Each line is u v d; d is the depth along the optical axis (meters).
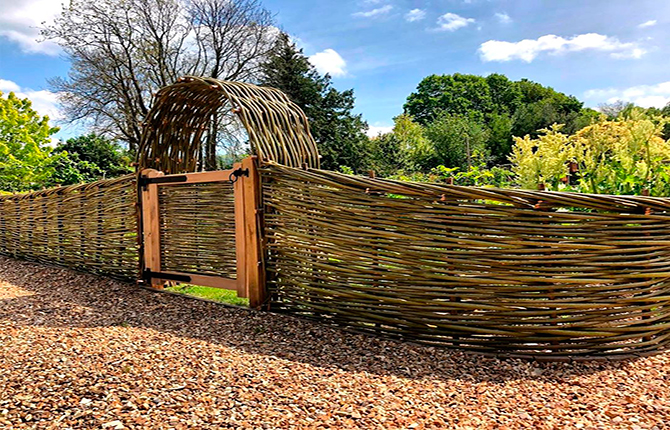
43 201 7.07
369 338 3.56
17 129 15.85
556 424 2.19
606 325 3.13
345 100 25.81
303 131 4.98
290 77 23.62
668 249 3.15
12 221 7.92
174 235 5.26
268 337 3.54
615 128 5.62
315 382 2.62
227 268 4.80
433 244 3.38
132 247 5.68
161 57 19.62
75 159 20.48
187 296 4.96
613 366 2.96
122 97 19.72
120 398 2.26
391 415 2.23
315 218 3.96
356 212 3.71
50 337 3.27
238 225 4.50
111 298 4.92
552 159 5.95
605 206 3.04
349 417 2.19
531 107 43.25
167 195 5.30
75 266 6.55
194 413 2.15
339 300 3.88
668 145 5.47
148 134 5.44
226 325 3.87
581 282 3.09
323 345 3.37
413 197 3.45
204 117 5.93
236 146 19.05
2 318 3.83
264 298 4.35
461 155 27.42
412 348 3.34
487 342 3.26
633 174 5.55
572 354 3.12
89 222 6.24
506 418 2.24
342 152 24.17
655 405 2.40
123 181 5.67
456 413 2.29
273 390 2.46
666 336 3.27
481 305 3.25
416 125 33.41
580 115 41.53
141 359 2.83
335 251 3.85
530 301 3.14
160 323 3.90
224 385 2.49
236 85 4.59
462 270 3.30
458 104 48.72
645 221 3.06
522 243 3.13
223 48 20.55
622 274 3.08
